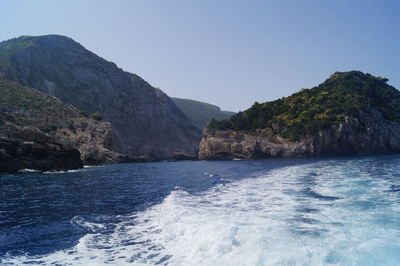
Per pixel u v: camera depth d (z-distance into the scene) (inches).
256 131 3725.4
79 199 759.1
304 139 3132.4
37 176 1461.6
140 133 5738.2
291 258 280.7
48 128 2770.7
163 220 487.8
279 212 503.5
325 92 3747.5
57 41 5905.5
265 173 1352.1
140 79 6742.1
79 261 317.4
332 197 622.8
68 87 5349.4
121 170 1982.0
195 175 1476.4
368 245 312.7
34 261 321.7
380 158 2048.5
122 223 488.7
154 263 304.2
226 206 579.2
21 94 3253.0
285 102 4028.1
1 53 4781.0
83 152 2792.8
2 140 1635.1
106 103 5625.0
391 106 3469.5
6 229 462.3
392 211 471.2
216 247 325.7
